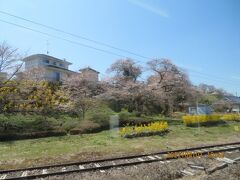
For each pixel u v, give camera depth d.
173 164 9.38
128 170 8.63
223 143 15.11
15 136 17.20
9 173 8.71
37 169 9.17
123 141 16.16
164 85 33.75
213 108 54.72
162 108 35.31
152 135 18.81
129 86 30.48
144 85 31.89
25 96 23.69
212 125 27.56
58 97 26.47
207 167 8.91
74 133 19.53
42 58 41.91
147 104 32.72
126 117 25.66
